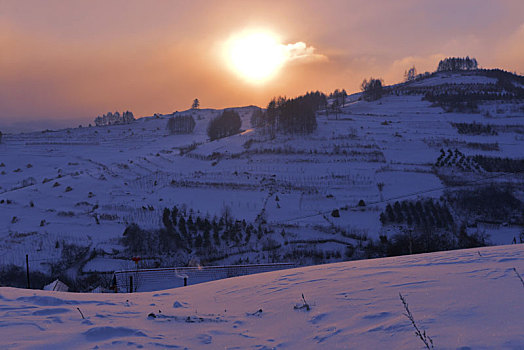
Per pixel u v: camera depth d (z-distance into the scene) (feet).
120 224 204.03
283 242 176.96
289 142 403.13
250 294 32.60
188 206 235.81
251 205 234.99
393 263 39.34
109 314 24.67
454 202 218.18
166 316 24.84
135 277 95.30
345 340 17.87
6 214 225.35
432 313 19.75
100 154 492.13
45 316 22.41
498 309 19.13
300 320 22.36
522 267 29.37
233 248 172.65
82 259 163.12
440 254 42.52
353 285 29.96
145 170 341.62
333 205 233.14
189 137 652.07
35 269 152.87
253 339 19.65
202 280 96.58
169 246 173.06
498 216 197.67
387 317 20.34
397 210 208.44
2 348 16.38
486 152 338.13
